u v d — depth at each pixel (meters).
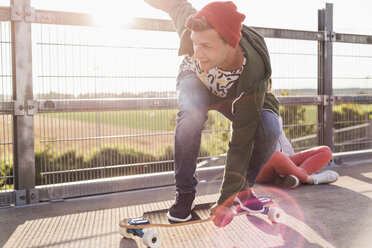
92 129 3.04
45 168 2.90
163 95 3.29
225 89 1.82
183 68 2.01
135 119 3.21
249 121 1.62
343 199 2.65
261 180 3.25
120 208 2.60
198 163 3.49
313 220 2.16
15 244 1.90
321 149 3.28
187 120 1.85
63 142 2.95
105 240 1.94
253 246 1.77
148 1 2.07
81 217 2.38
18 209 2.64
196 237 1.92
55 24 2.84
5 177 2.82
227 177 1.67
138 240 1.92
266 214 2.19
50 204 2.77
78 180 3.04
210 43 1.33
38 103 2.79
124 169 3.20
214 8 1.34
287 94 3.89
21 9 2.71
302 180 3.10
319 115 4.16
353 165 4.14
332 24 4.08
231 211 1.69
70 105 2.92
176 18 1.94
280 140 3.45
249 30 1.75
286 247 1.75
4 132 2.78
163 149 3.37
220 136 3.59
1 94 2.74
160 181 3.28
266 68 1.65
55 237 2.00
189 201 1.94
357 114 4.45
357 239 1.84
